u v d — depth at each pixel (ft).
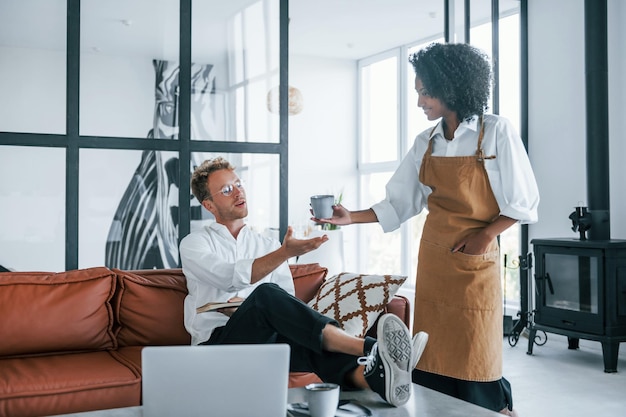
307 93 28.71
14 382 7.22
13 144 11.84
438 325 7.73
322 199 8.34
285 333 6.66
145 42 12.91
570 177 17.76
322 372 6.53
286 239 7.39
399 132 27.20
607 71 15.75
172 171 13.07
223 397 4.67
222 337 7.36
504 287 19.48
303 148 28.60
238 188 8.69
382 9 22.15
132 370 7.86
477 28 18.54
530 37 19.03
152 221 12.88
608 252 14.33
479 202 7.58
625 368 14.61
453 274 7.63
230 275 7.82
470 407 5.62
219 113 13.50
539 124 18.74
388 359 5.60
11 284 8.45
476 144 7.64
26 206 11.92
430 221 7.95
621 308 14.40
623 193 16.33
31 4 12.00
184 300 9.05
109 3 12.59
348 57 29.19
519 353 16.26
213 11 13.46
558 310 15.48
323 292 9.27
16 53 11.91
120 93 12.68
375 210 8.54
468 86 7.48
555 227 18.19
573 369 14.51
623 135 16.33
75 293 8.66
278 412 4.78
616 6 16.49
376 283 8.99
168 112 13.07
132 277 9.12
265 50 13.92
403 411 5.49
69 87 12.25
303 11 22.25
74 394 7.36
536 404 11.75
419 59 7.73
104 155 12.53
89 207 12.39
